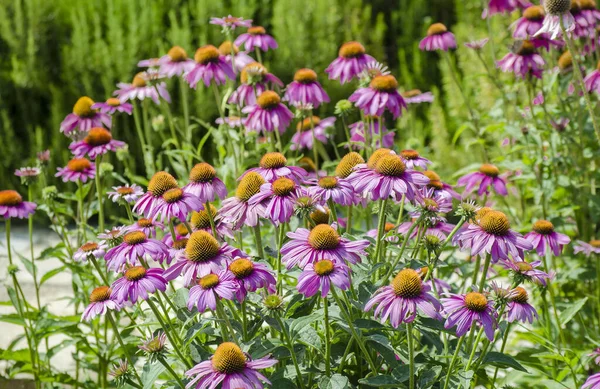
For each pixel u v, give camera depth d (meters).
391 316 1.47
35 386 2.09
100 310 1.60
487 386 1.82
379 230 1.59
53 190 2.04
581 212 2.21
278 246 1.60
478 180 2.03
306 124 2.22
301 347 1.59
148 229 1.71
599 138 1.75
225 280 1.50
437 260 1.64
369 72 1.96
